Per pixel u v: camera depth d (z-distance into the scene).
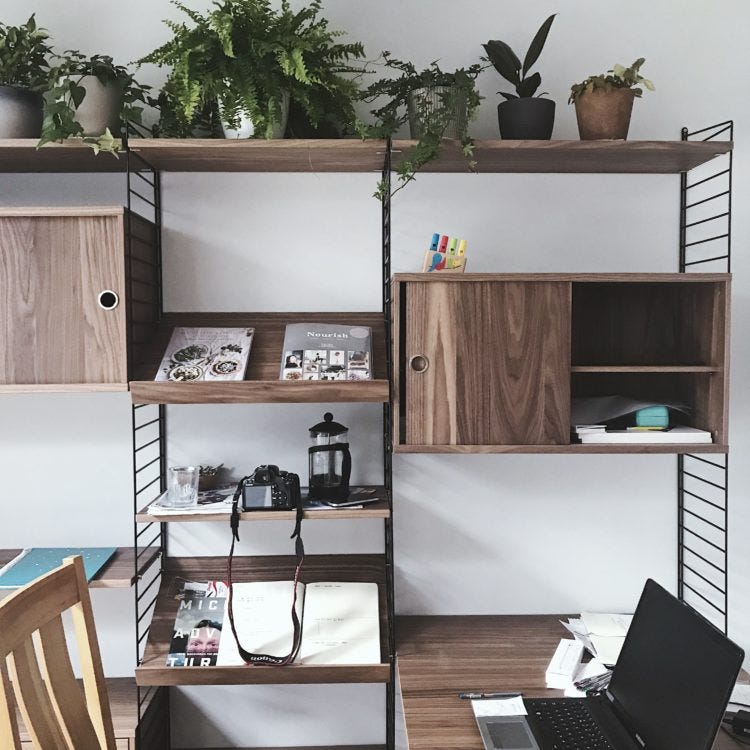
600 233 2.01
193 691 2.02
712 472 2.05
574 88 1.78
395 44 1.96
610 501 2.06
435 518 2.04
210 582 1.92
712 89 2.00
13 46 1.73
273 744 2.04
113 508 2.00
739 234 2.02
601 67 1.98
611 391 1.97
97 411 1.99
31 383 1.66
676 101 2.00
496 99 1.98
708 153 1.77
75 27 1.93
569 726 1.45
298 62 1.60
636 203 2.01
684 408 1.80
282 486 1.70
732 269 2.03
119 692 1.91
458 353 1.69
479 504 2.04
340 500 1.77
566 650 1.77
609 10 1.98
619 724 1.45
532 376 1.69
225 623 1.80
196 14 1.74
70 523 2.00
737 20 1.99
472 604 2.06
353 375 1.73
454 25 1.97
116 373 1.67
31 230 1.64
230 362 1.78
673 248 2.02
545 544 2.05
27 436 1.98
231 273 1.99
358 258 2.00
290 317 1.96
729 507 2.06
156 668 1.69
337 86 1.73
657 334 1.95
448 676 1.69
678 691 1.30
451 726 1.48
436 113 1.69
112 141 1.65
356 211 1.99
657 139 2.00
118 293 1.66
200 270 1.98
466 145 1.69
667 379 1.96
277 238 1.99
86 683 1.42
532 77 1.78
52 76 1.64
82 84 1.68
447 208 2.00
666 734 1.29
